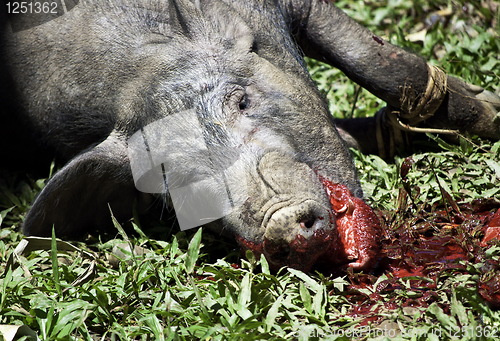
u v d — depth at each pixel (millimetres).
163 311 8672
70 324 8562
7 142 12141
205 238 10320
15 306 9117
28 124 11680
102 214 10836
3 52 11438
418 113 11758
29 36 11266
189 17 10484
